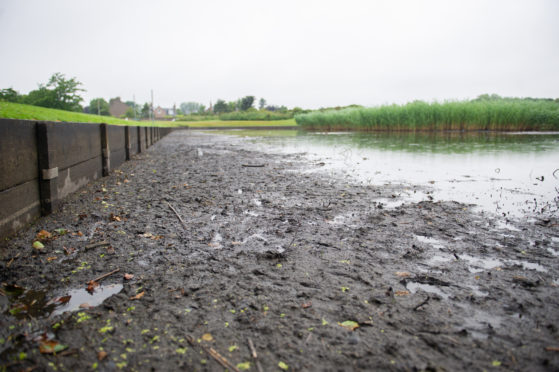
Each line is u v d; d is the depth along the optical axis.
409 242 2.77
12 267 2.32
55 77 34.34
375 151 10.51
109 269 2.31
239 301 1.90
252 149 12.34
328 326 1.66
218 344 1.54
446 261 2.40
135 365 1.41
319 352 1.48
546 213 3.54
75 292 2.02
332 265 2.35
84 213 3.65
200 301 1.90
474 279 2.12
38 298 1.95
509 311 1.77
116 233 3.02
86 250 2.63
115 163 7.55
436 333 1.60
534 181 5.32
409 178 5.76
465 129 22.30
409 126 23.66
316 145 13.84
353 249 2.64
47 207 3.58
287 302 1.88
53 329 1.65
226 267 2.33
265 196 4.52
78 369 1.39
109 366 1.41
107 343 1.55
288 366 1.40
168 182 5.62
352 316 1.74
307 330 1.63
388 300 1.89
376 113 25.75
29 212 3.26
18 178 3.02
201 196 4.53
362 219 3.42
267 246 2.72
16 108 9.55
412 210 3.73
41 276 2.21
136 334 1.61
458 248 2.63
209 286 2.07
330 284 2.08
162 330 1.64
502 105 21.48
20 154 3.07
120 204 4.09
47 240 2.84
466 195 4.43
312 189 4.94
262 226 3.23
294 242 2.80
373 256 2.50
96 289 2.06
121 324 1.69
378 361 1.42
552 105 21.31
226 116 85.00
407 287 2.04
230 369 1.39
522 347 1.49
